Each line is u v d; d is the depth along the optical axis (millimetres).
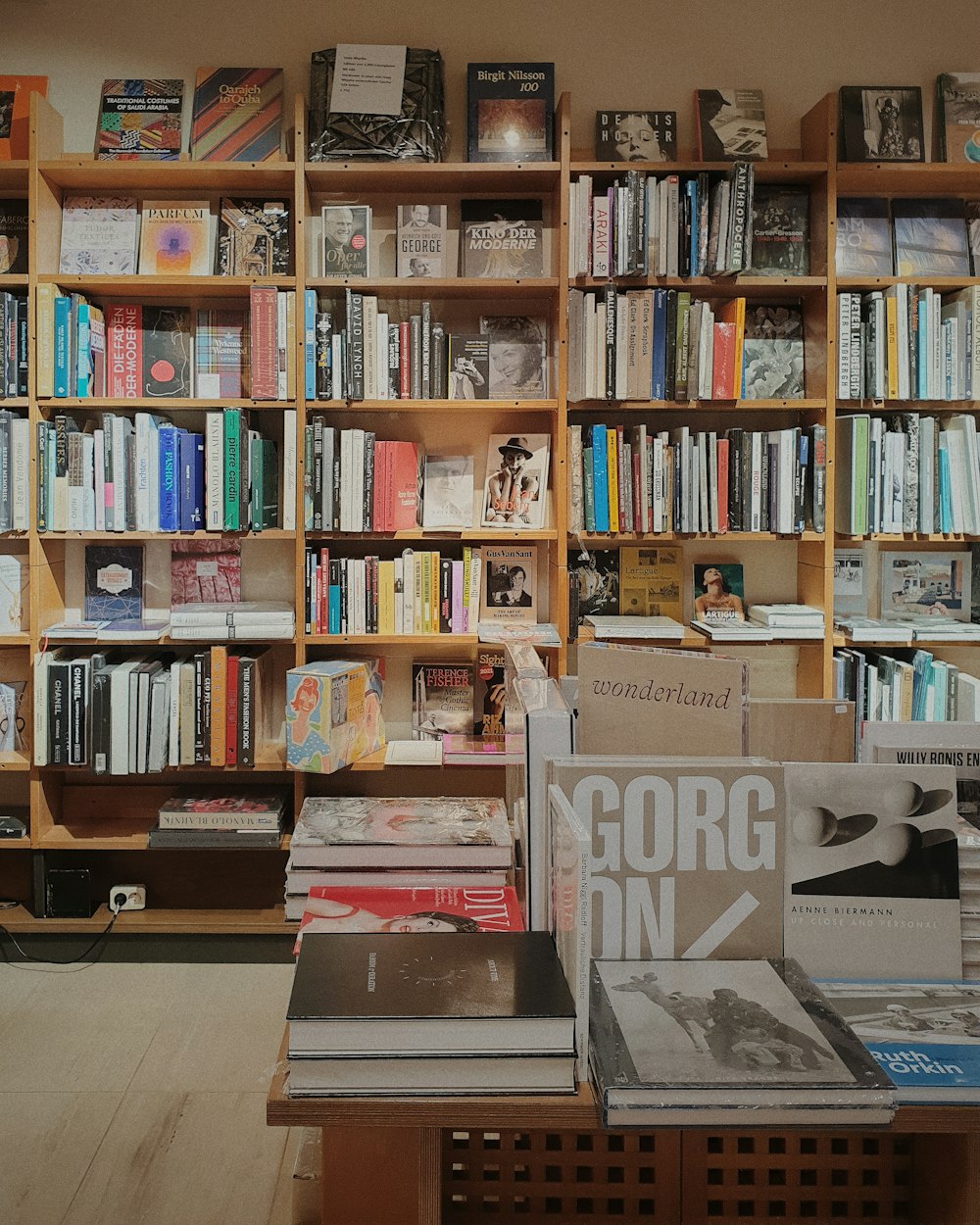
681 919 1218
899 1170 1290
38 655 3221
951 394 3250
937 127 3395
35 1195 2123
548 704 1370
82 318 3223
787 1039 1033
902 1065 1036
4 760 3316
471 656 3574
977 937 1236
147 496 3229
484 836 1613
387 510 3252
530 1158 1270
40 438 3188
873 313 3234
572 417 3504
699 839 1217
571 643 3297
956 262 3395
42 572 3268
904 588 3555
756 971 1181
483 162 3232
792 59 3408
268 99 3305
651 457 3250
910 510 3277
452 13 3385
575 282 3223
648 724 1402
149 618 3514
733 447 3238
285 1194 2135
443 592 3314
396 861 1583
